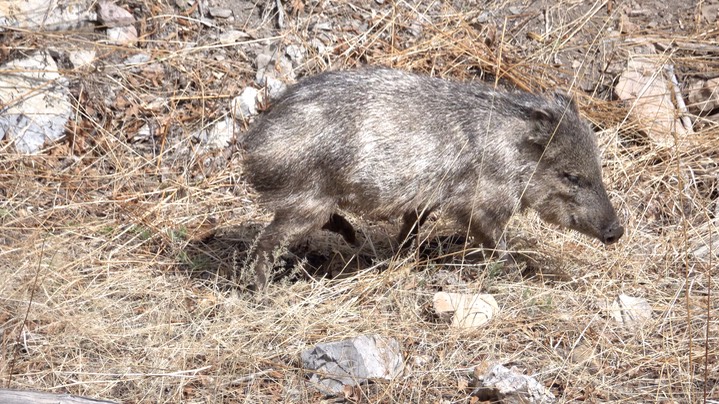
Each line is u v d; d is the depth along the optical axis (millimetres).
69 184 8453
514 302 7324
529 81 9773
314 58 9680
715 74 9883
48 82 9039
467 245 8047
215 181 8703
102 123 8977
